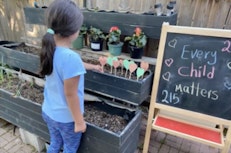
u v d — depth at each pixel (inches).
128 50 73.6
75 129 44.4
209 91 53.2
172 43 54.8
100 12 67.1
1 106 74.2
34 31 102.0
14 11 104.2
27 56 75.6
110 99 69.7
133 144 60.8
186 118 65.0
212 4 64.7
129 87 56.2
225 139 55.7
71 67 37.8
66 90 39.2
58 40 39.9
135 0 72.9
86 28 71.0
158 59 56.9
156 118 65.6
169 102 58.6
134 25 62.9
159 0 69.4
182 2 68.1
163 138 76.7
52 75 41.7
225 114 52.7
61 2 37.1
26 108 64.8
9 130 80.1
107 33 73.2
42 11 76.0
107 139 50.4
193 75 54.3
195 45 52.5
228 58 49.9
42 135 65.8
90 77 62.1
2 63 88.3
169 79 57.1
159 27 59.2
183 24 70.7
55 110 45.0
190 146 73.2
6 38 115.3
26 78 81.6
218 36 49.7
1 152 69.3
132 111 61.2
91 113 65.3
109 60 61.1
